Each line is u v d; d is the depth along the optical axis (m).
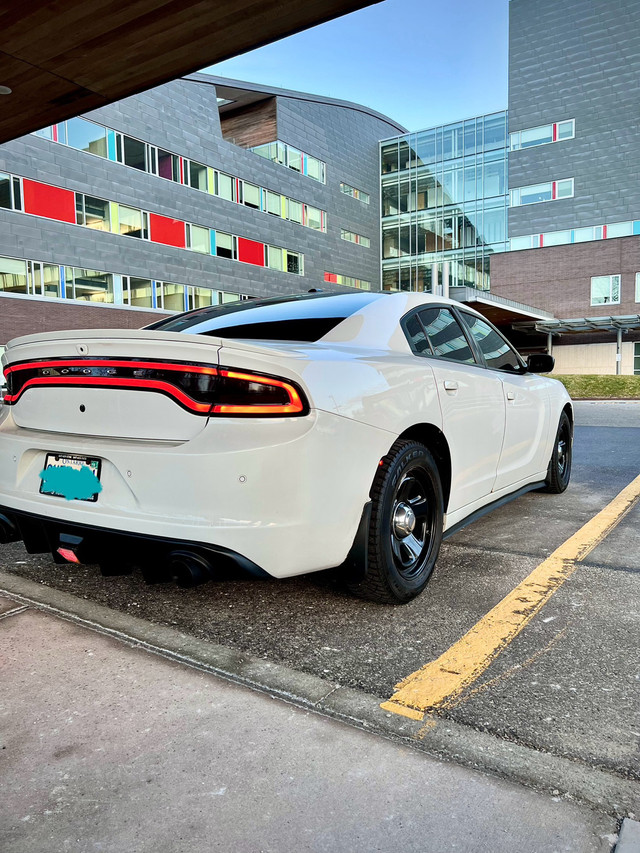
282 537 1.86
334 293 3.02
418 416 2.36
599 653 2.01
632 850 1.17
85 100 7.31
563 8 30.59
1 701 1.71
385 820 1.26
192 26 5.72
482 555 3.09
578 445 7.60
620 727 1.59
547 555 3.07
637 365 30.31
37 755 1.47
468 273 35.34
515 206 32.22
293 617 2.31
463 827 1.23
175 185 23.69
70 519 2.08
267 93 28.72
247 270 27.31
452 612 2.36
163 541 1.88
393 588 2.29
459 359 3.03
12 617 2.30
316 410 1.89
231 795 1.33
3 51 6.14
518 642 2.09
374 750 1.49
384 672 1.89
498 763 1.44
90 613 2.34
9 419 2.41
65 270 19.75
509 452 3.34
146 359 1.95
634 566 2.87
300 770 1.42
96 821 1.26
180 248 23.91
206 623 2.26
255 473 1.82
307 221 31.45
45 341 2.15
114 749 1.50
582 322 28.50
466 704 1.70
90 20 5.64
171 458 1.87
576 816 1.26
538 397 3.81
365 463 2.08
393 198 37.81
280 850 1.18
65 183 19.69
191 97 24.47
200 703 1.71
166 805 1.31
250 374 1.85
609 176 29.83
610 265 29.50
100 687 1.79
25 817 1.27
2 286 18.08
